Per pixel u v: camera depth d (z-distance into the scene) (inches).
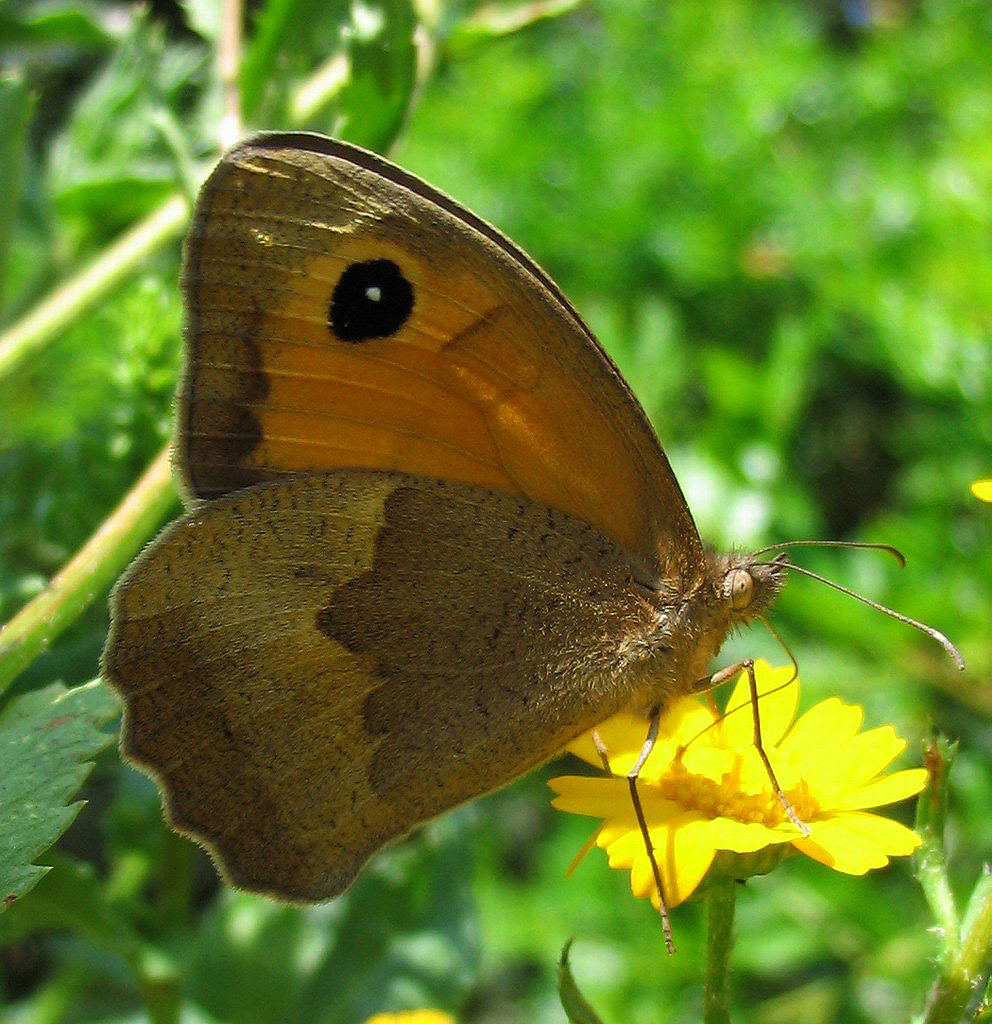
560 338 5.2
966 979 4.9
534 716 5.4
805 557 6.9
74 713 5.0
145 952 5.9
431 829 6.3
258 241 5.1
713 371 7.1
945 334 6.9
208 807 5.2
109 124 6.5
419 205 5.1
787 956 6.7
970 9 8.4
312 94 6.1
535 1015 7.0
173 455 5.2
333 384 5.2
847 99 8.5
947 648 5.3
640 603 5.4
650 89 8.6
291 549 5.2
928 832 5.0
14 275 6.8
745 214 7.9
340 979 6.2
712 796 5.2
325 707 5.3
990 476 6.9
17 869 4.9
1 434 6.5
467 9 6.4
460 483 5.3
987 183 7.2
